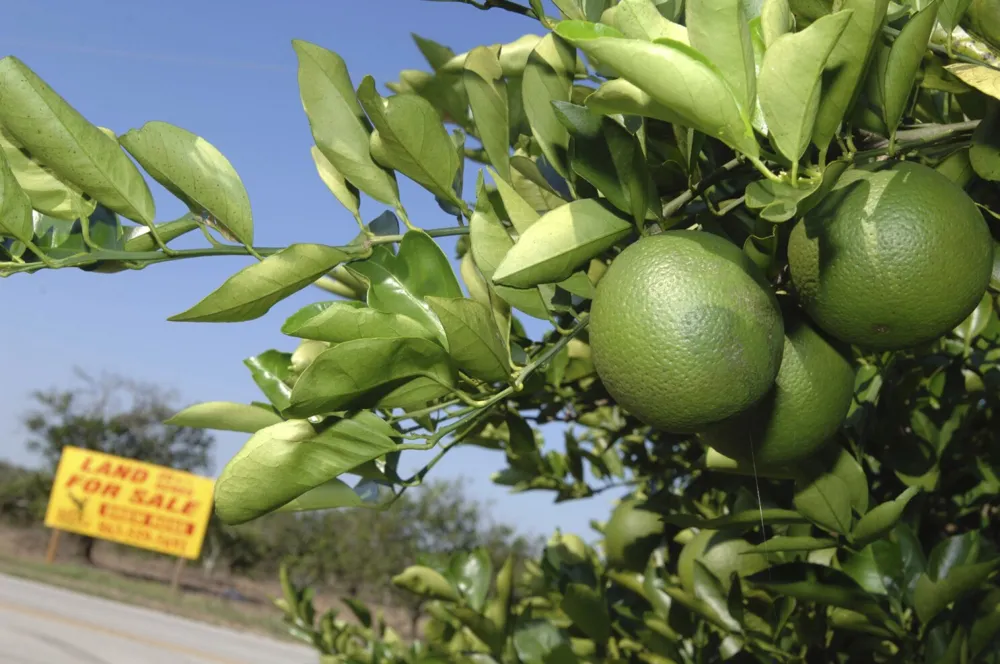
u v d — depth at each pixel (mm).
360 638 4254
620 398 1434
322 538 36406
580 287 1623
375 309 1500
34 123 1471
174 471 36281
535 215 1641
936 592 1967
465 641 3354
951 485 2680
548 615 3525
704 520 1982
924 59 1615
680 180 1881
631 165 1497
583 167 1506
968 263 1405
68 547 41906
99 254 1568
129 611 27219
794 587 2041
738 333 1345
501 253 1585
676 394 1349
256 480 1486
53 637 19078
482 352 1502
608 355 1399
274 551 40906
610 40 1192
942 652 2078
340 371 1417
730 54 1269
